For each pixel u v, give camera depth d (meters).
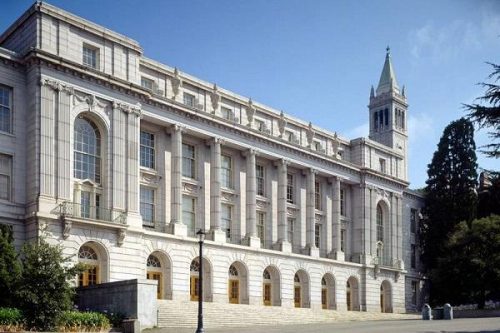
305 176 68.44
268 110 65.12
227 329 39.34
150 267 51.06
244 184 61.38
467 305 76.94
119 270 45.50
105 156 46.84
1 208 41.66
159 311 41.97
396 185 79.94
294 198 67.44
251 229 60.34
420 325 40.94
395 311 76.50
